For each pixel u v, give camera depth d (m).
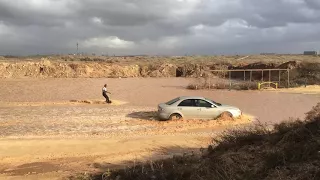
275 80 59.94
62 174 11.07
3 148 14.23
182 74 83.94
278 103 30.88
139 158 12.70
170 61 111.62
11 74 75.50
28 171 11.52
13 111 25.00
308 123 9.90
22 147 14.43
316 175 6.70
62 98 34.72
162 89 46.44
